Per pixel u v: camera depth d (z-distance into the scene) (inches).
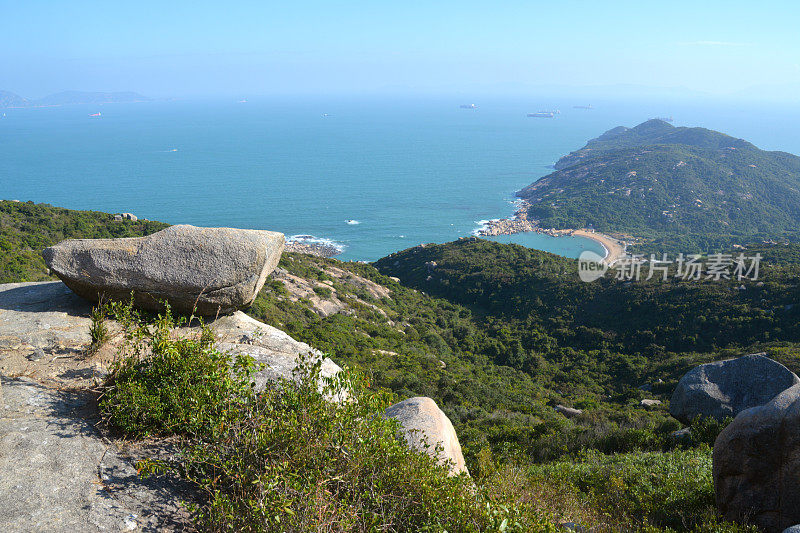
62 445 131.0
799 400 178.7
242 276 223.9
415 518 117.8
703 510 211.9
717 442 204.4
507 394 1071.6
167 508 119.8
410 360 1283.2
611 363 1492.4
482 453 251.9
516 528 114.7
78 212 1605.6
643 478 263.3
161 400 144.4
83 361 179.8
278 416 130.3
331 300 1745.8
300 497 106.7
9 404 144.4
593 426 511.2
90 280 216.5
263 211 6176.2
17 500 109.2
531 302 2014.0
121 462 131.2
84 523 107.4
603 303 1830.7
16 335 193.3
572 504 216.1
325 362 210.4
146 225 1622.8
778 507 180.4
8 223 1378.0
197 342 161.5
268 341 217.2
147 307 226.2
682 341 1487.5
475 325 1964.8
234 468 125.3
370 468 123.4
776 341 1273.4
